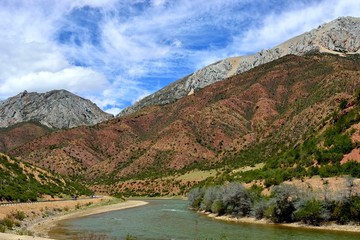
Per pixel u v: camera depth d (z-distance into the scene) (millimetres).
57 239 43938
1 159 92250
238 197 67312
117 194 157625
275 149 136000
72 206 85438
